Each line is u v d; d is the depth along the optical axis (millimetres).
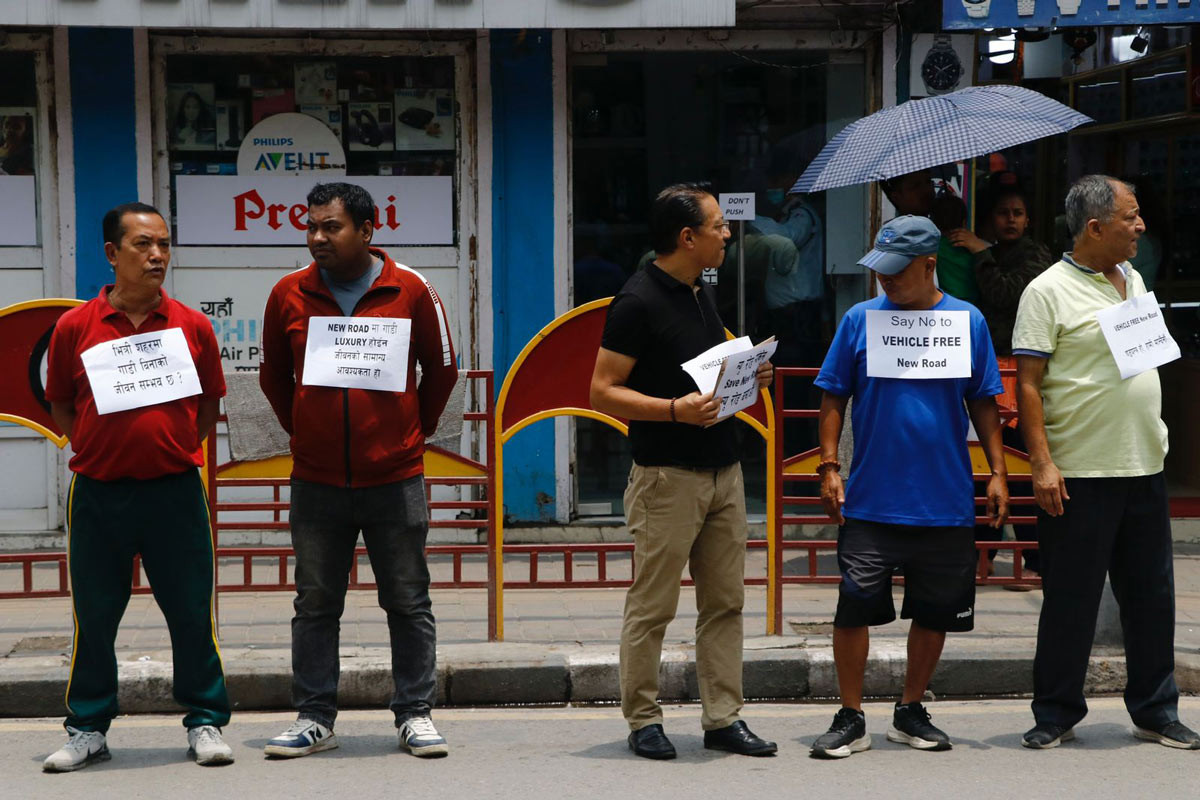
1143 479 8234
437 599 11617
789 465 10273
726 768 7996
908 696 8445
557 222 13203
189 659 8141
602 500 13547
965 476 8086
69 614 10961
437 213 13188
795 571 12555
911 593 8195
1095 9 11602
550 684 9570
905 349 8047
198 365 8172
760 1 12617
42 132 12688
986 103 10992
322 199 7961
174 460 7918
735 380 7707
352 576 10953
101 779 7816
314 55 13000
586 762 8125
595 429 13508
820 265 13734
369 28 11734
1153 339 8172
